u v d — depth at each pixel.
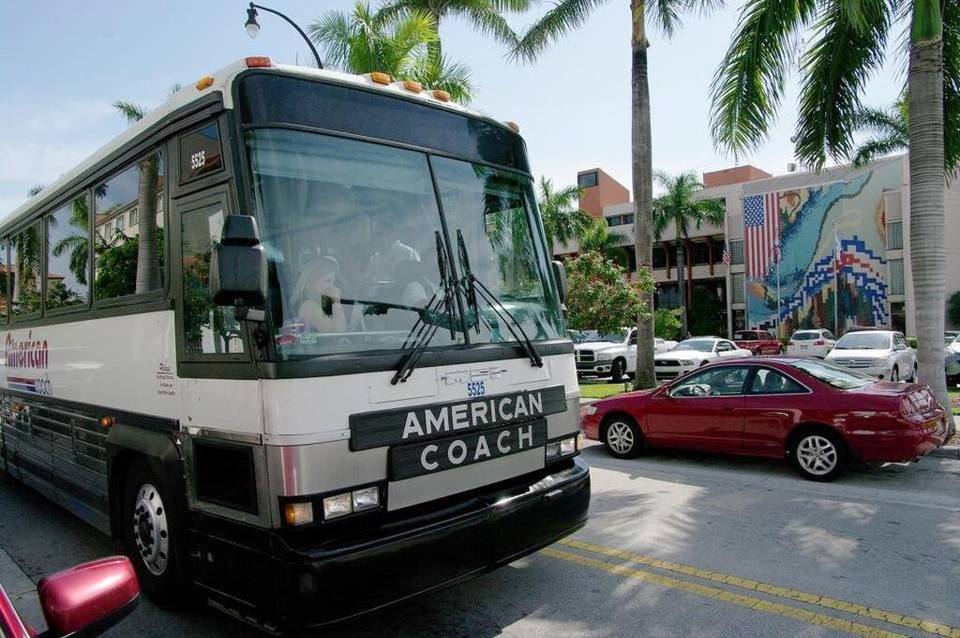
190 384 3.89
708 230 52.97
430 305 3.97
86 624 2.04
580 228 41.97
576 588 4.77
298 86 3.79
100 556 5.76
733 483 7.86
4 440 7.61
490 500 3.98
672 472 8.56
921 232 10.35
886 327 42.53
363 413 3.49
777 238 47.00
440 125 4.42
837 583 4.77
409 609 4.46
